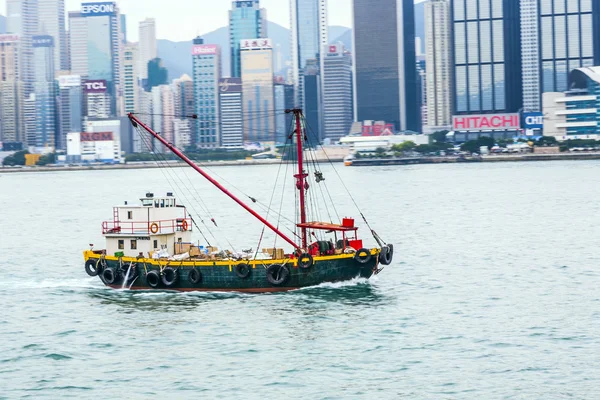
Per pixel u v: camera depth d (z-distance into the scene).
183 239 107.62
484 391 68.62
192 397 68.81
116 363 77.12
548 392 68.12
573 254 127.38
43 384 72.31
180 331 85.88
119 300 99.25
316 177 106.81
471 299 97.19
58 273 122.31
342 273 102.25
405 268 117.56
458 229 164.00
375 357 77.00
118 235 104.31
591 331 82.56
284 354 78.12
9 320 92.69
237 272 99.19
